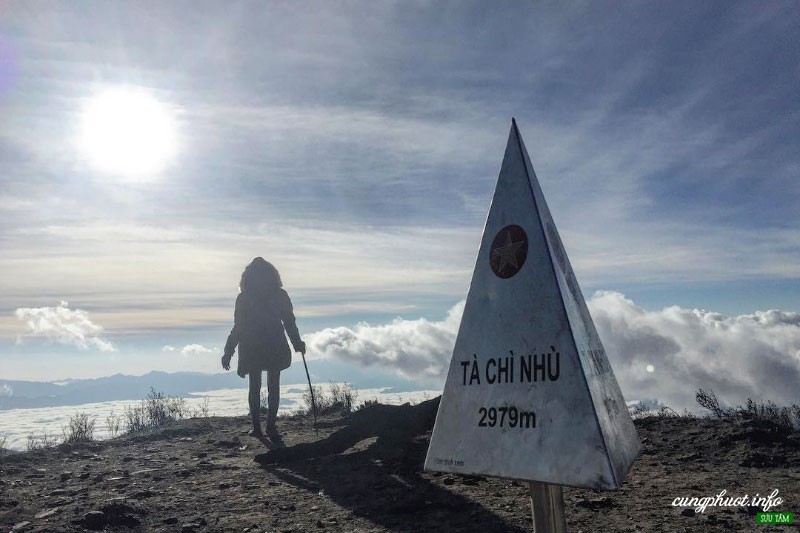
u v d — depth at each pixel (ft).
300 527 12.02
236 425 29.53
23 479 16.69
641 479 15.14
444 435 7.97
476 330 8.09
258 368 25.13
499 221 8.24
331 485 15.60
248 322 25.13
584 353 7.22
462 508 12.96
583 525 11.50
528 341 7.49
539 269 7.63
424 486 15.05
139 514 12.98
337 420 29.66
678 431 20.89
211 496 14.67
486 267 8.23
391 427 19.57
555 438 6.88
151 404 33.91
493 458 7.36
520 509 12.71
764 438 18.66
